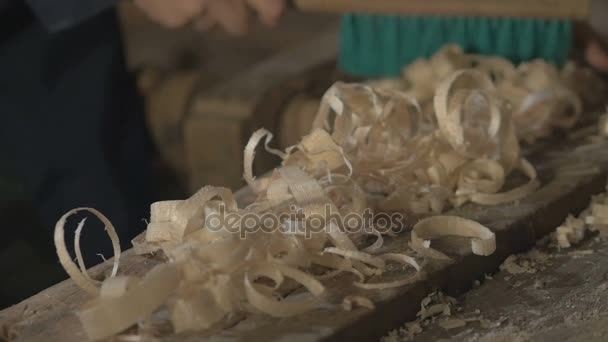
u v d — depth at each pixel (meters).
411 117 0.96
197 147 1.19
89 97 1.20
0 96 1.21
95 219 1.08
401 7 1.09
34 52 1.19
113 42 1.21
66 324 0.80
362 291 0.81
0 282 1.23
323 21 1.55
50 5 1.11
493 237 0.84
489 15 1.08
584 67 1.12
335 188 0.85
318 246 0.83
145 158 1.24
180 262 0.79
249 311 0.79
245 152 0.87
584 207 0.91
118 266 0.84
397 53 1.12
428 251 0.83
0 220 1.31
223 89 1.20
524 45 1.08
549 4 1.06
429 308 0.82
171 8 1.14
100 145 1.21
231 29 1.14
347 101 0.91
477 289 0.84
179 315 0.78
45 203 1.22
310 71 1.22
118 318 0.76
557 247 0.87
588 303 0.82
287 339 0.78
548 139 0.97
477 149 0.92
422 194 0.88
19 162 1.22
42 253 1.27
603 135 0.97
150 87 1.25
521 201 0.89
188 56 1.57
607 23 1.24
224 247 0.80
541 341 0.80
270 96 1.17
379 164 0.89
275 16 1.12
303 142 0.88
